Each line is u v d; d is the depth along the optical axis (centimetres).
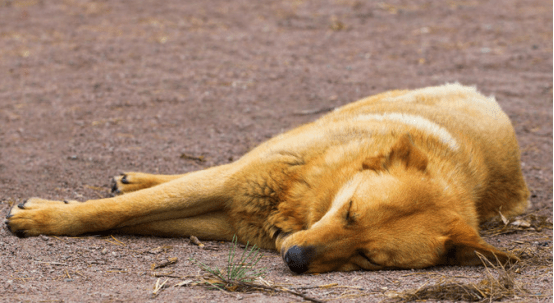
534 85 1678
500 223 862
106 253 674
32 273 596
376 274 621
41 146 1123
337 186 667
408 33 2155
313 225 634
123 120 1295
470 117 881
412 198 630
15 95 1427
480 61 1870
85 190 925
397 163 667
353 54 1902
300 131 795
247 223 734
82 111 1337
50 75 1587
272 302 530
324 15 2336
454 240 621
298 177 696
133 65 1692
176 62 1736
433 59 1875
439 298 551
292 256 599
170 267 643
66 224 712
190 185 732
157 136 1213
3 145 1117
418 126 763
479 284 582
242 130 1277
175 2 2447
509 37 2133
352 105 1054
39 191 904
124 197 729
